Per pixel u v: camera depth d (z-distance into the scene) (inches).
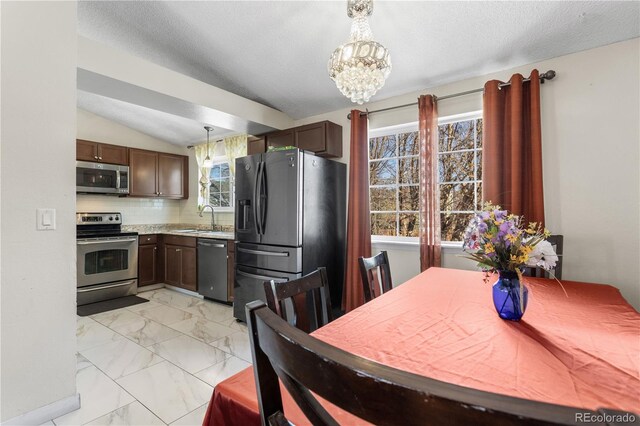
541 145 89.0
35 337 63.7
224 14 84.8
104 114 164.9
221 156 189.0
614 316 48.0
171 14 85.6
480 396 12.1
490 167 94.0
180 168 201.0
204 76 117.3
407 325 44.3
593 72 84.7
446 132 116.3
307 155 113.3
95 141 163.3
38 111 64.0
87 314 132.0
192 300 154.3
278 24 87.7
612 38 80.7
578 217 86.0
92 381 79.4
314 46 96.4
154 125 174.4
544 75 89.0
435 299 57.3
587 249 84.7
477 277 76.1
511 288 45.9
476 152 108.6
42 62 64.5
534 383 29.0
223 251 145.7
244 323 121.6
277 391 22.6
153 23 89.4
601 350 36.1
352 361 15.4
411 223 122.6
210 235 155.5
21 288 62.1
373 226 131.1
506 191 93.0
